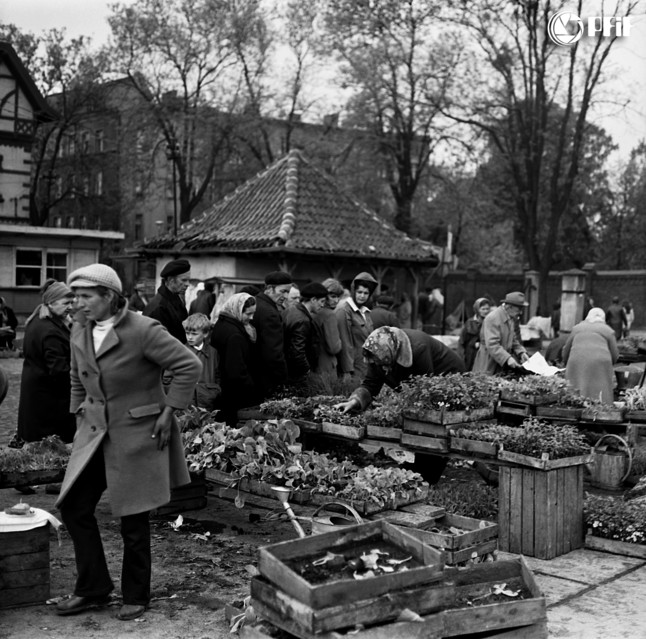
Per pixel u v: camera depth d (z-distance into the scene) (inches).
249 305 306.5
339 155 1647.4
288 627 141.8
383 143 1504.7
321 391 329.4
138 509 183.0
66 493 181.9
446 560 186.1
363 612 140.8
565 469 237.8
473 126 1375.5
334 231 843.4
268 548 150.1
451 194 1658.5
